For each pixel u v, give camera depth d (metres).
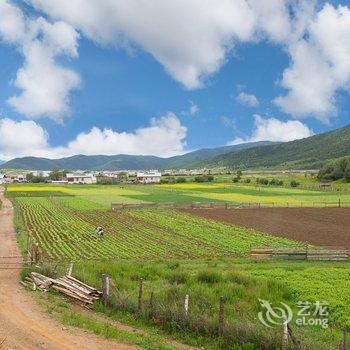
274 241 60.75
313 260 46.78
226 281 33.38
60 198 141.12
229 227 74.31
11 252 47.47
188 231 70.25
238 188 183.12
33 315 23.95
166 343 21.00
